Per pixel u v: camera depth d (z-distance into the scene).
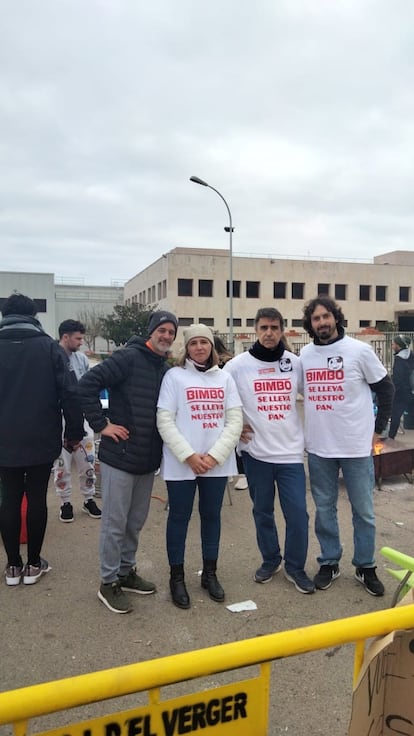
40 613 3.12
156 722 1.45
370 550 3.42
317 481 3.55
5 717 1.18
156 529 4.57
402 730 1.70
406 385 8.42
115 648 2.76
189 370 3.31
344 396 3.40
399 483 6.17
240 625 3.00
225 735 1.55
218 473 3.26
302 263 50.47
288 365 3.54
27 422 3.30
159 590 3.44
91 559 3.89
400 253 57.75
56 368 3.41
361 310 52.28
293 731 2.18
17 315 3.46
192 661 1.37
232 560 3.91
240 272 48.72
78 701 1.25
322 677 2.53
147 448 3.19
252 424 3.53
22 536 4.21
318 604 3.25
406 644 1.66
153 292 53.75
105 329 47.78
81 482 4.82
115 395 3.22
